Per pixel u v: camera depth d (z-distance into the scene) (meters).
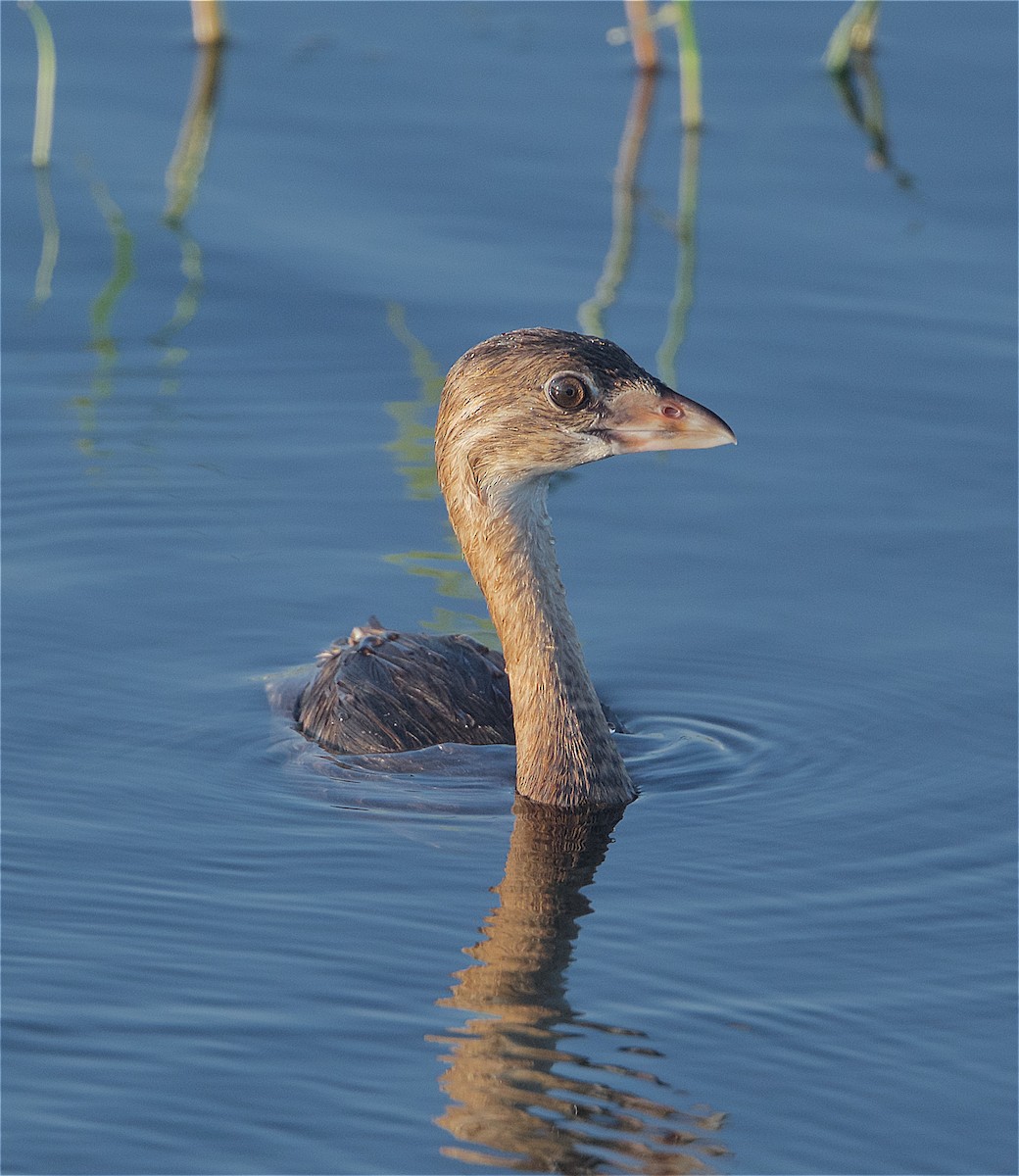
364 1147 8.38
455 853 10.89
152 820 11.21
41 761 11.95
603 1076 8.88
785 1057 9.02
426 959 9.79
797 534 15.09
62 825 11.15
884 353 17.48
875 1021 9.30
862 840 11.09
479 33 23.25
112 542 14.98
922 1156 8.39
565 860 10.84
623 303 18.14
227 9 23.77
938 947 9.97
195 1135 8.43
